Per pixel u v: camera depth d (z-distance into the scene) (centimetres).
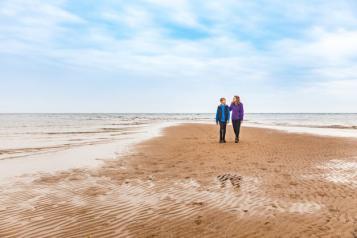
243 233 491
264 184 807
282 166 1058
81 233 493
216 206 629
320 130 3117
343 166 1055
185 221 546
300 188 764
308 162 1134
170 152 1444
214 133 2755
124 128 3731
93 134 2680
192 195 711
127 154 1388
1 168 1056
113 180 870
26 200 673
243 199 675
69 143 1889
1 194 721
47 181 859
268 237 473
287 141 1891
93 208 620
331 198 676
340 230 493
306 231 493
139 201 667
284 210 598
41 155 1363
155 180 867
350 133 2627
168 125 4634
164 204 646
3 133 2802
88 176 925
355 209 598
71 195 714
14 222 539
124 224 534
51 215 576
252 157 1255
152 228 515
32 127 3972
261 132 2753
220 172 967
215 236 481
